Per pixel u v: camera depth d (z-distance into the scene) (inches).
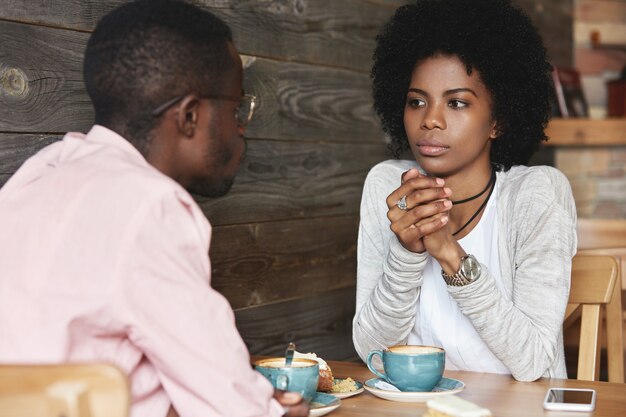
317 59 94.3
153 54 41.9
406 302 58.4
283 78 88.6
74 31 63.2
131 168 39.5
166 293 37.6
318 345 96.0
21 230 39.2
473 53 58.1
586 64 215.5
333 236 98.2
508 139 63.6
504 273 60.6
